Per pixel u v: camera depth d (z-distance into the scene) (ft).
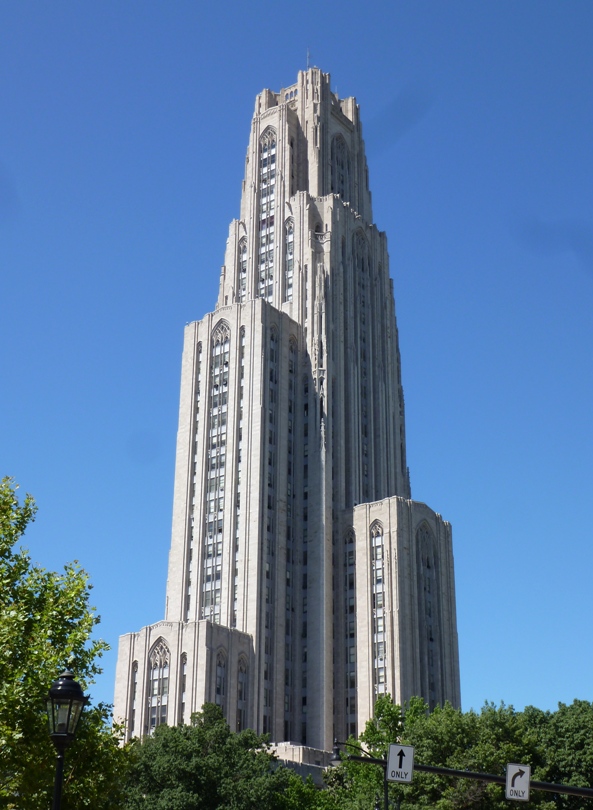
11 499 228.43
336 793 401.29
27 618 215.31
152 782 360.69
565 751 369.91
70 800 207.00
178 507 647.15
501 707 386.52
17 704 193.88
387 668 591.78
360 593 617.62
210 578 619.67
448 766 355.36
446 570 647.97
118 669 583.17
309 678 604.08
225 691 566.36
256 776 370.12
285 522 632.79
